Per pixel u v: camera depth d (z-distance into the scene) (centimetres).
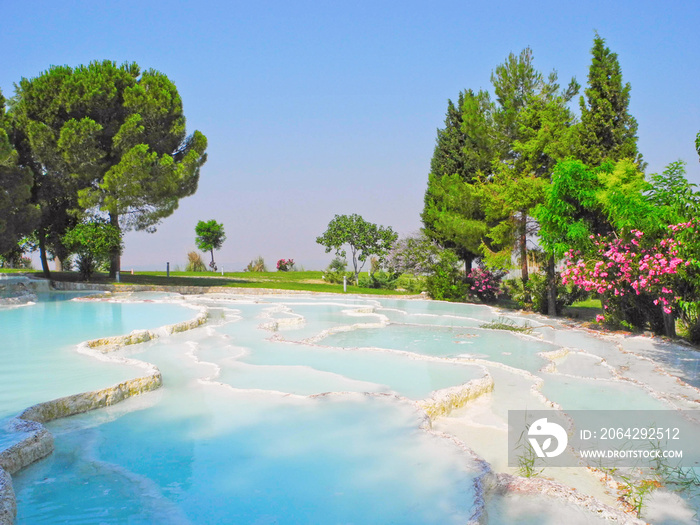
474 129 1994
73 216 2355
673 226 982
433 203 2511
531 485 437
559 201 1321
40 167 2244
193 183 2555
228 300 2041
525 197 1662
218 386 717
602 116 1535
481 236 2025
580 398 723
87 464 473
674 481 468
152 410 620
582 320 1611
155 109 2291
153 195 2302
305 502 403
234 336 1144
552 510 403
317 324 1402
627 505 421
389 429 549
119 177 2150
